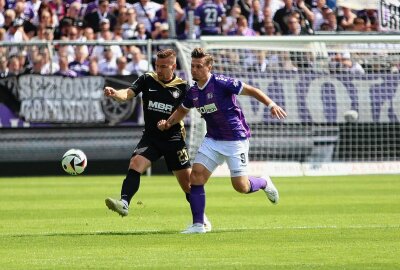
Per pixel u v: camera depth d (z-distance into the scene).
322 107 50.31
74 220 27.91
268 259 18.38
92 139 50.97
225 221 26.97
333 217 27.95
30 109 50.47
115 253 19.56
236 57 50.62
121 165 51.84
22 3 55.56
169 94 24.34
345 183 44.19
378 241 21.34
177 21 56.38
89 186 43.47
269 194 25.31
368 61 50.41
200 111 23.16
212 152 23.28
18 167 51.47
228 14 56.22
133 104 51.06
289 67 50.38
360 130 50.62
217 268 17.16
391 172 50.41
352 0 56.00
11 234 23.86
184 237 22.47
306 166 50.41
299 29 56.47
